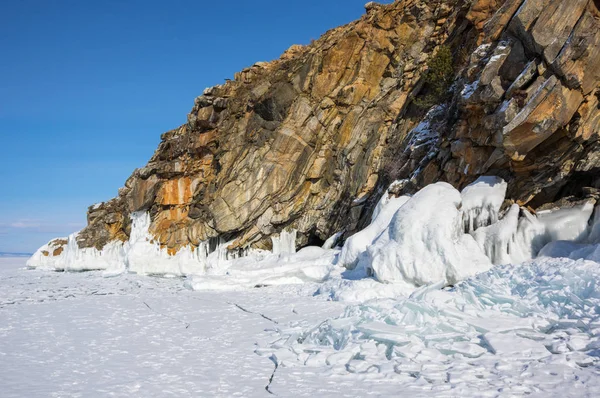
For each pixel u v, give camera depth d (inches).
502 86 703.7
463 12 1105.4
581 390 288.7
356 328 416.5
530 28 668.1
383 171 1095.6
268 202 1266.0
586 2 639.8
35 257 1898.4
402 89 1195.9
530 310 452.1
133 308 698.2
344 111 1246.3
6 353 428.1
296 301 717.3
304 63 1280.8
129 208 1493.6
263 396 305.4
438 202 725.3
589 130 661.3
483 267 653.3
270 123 1289.4
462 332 399.5
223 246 1309.1
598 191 669.9
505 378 315.0
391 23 1254.3
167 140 1491.1
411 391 302.5
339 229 1190.3
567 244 630.5
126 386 329.4
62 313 655.1
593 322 404.5
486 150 773.3
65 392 318.7
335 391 310.7
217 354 417.4
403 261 692.7
